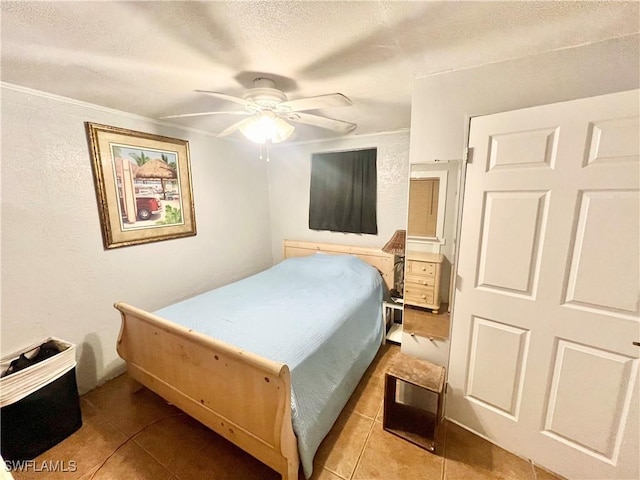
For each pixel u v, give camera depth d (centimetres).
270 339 168
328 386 170
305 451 138
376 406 202
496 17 107
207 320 193
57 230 198
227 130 197
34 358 183
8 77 162
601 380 128
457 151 156
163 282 269
